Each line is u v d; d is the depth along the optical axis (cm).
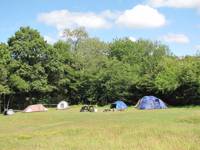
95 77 9150
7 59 8475
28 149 2442
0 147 2634
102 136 2862
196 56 8638
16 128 4200
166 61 8725
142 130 3077
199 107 7200
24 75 8581
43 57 8875
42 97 9369
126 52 11050
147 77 8556
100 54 10362
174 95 8119
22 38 8894
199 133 2808
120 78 8831
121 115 5269
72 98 9669
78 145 2461
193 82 7650
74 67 9675
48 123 4588
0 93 8194
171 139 2492
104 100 9162
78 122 4325
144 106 7106
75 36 10562
